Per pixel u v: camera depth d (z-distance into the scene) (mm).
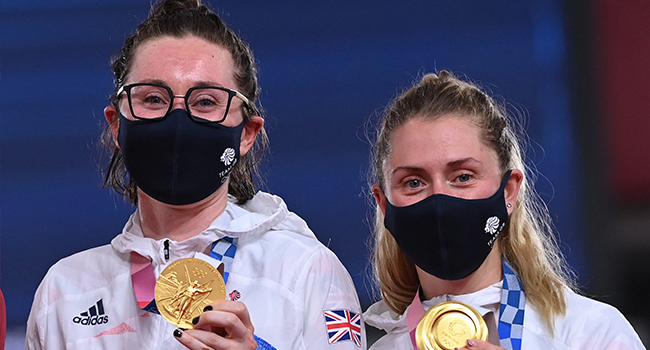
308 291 6418
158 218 6664
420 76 14016
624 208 13375
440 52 14016
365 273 13523
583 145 13555
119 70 6766
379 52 14180
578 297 6609
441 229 6312
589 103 13594
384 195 6891
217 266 6246
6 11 14898
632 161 13414
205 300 5988
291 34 14359
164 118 6137
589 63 13633
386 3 14203
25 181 14555
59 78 14781
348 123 14086
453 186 6426
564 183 13570
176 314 5953
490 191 6461
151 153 6176
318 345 6266
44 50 14852
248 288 6383
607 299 13219
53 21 14875
